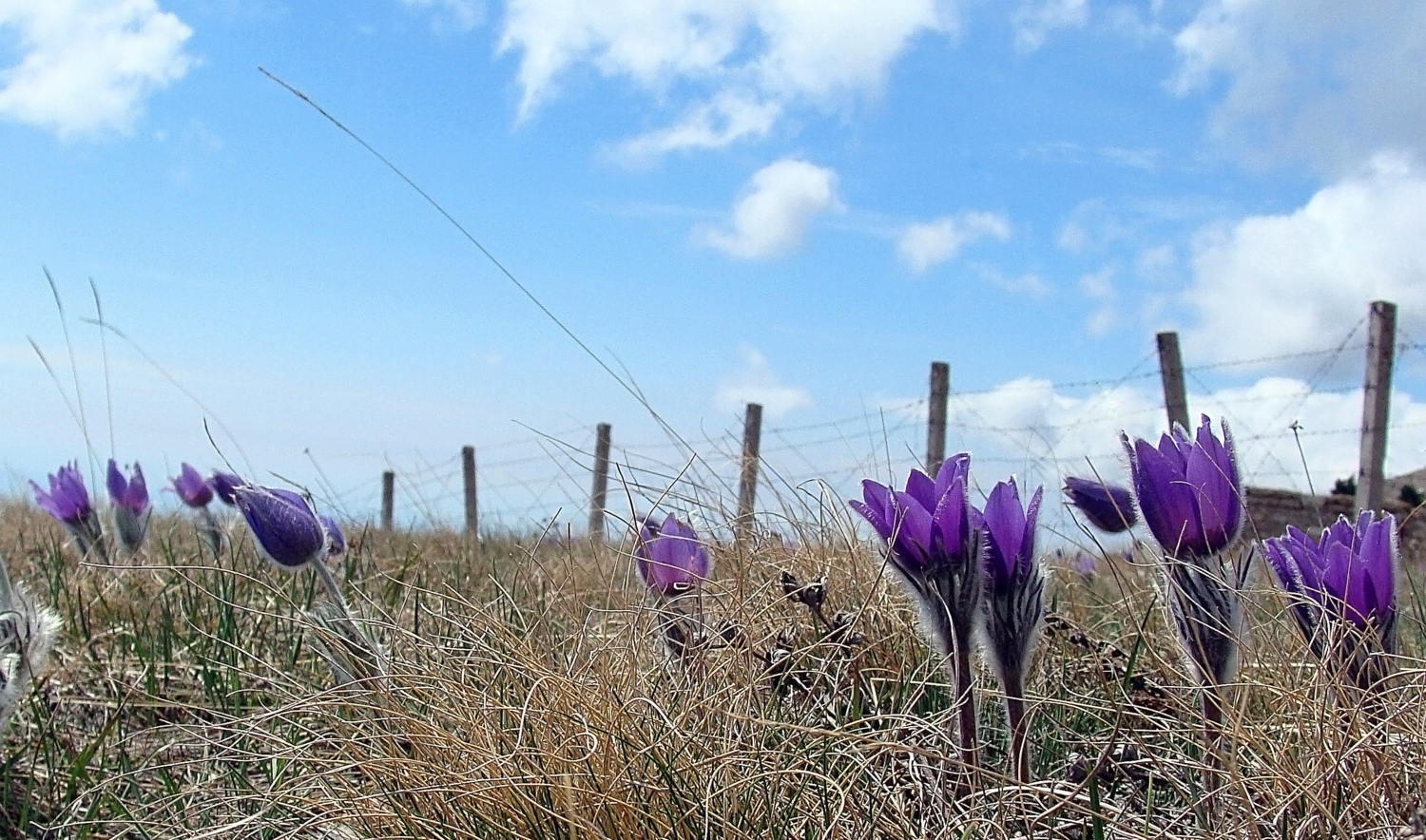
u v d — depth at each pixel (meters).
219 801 0.72
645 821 0.64
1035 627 0.61
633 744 0.67
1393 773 0.63
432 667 0.79
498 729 0.72
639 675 0.75
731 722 0.72
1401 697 0.65
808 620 0.86
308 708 0.75
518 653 0.75
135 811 0.74
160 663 0.94
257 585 1.12
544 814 0.65
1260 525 2.42
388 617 0.92
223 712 0.83
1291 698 0.64
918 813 0.68
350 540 1.31
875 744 0.63
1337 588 0.65
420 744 0.70
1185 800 0.68
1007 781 0.62
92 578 1.16
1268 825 0.60
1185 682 0.75
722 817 0.64
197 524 1.24
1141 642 0.83
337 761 0.71
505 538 1.39
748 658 0.76
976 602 0.61
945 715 0.70
